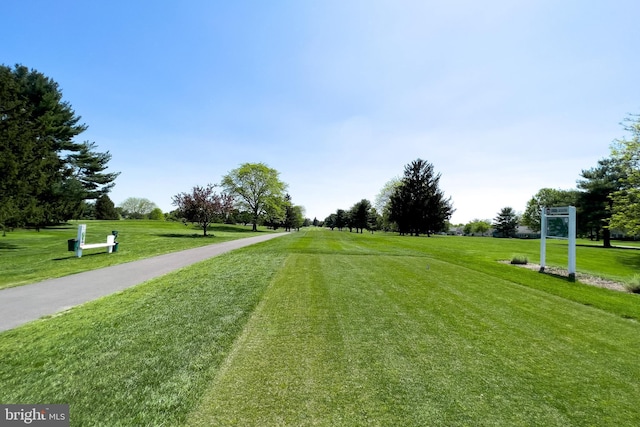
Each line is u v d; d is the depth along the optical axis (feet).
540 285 31.27
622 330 18.40
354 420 9.30
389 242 85.76
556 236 38.45
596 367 13.50
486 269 39.78
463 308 21.68
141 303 20.56
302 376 11.80
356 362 13.11
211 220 102.01
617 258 66.69
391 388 11.19
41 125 62.90
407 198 180.24
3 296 22.17
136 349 13.56
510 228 260.83
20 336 14.89
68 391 10.34
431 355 14.06
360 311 20.13
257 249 55.47
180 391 10.48
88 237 74.84
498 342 15.85
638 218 61.72
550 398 10.94
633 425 9.55
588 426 9.46
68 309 19.33
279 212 194.08
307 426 8.96
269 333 15.92
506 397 10.91
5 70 61.72
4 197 50.49
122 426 8.71
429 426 9.16
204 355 13.15
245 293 23.58
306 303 21.53
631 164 66.08
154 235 86.22
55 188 92.89
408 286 28.04
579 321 19.85
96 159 113.91
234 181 188.14
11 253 44.78
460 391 11.18
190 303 20.66
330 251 53.98
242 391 10.64
